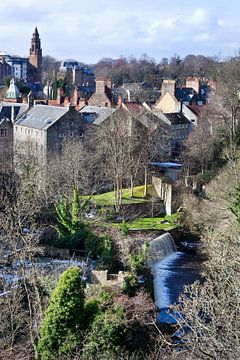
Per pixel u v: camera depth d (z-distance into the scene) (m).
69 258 55.03
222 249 35.75
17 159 78.12
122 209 72.44
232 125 81.56
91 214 69.12
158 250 62.31
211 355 19.25
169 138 103.62
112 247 54.72
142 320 36.62
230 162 64.75
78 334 30.00
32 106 102.44
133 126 84.50
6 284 37.28
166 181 81.12
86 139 90.56
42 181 66.75
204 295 25.81
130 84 188.62
